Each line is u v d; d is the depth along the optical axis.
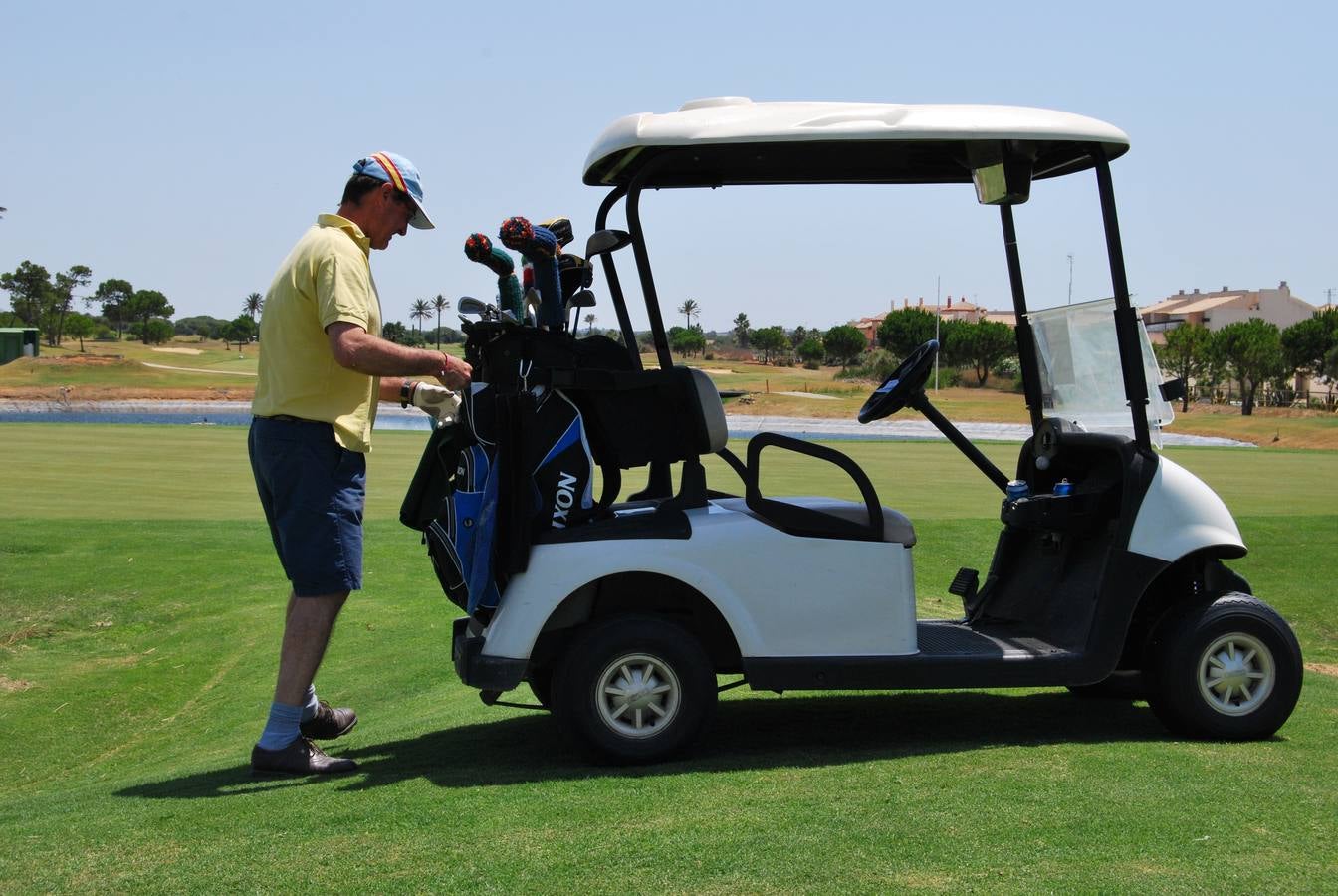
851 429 35.50
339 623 7.05
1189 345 51.84
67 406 47.25
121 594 7.73
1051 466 4.45
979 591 4.61
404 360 3.56
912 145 4.06
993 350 56.44
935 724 4.28
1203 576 4.16
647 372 3.76
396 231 3.93
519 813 3.05
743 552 3.72
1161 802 3.10
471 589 3.66
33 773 4.93
